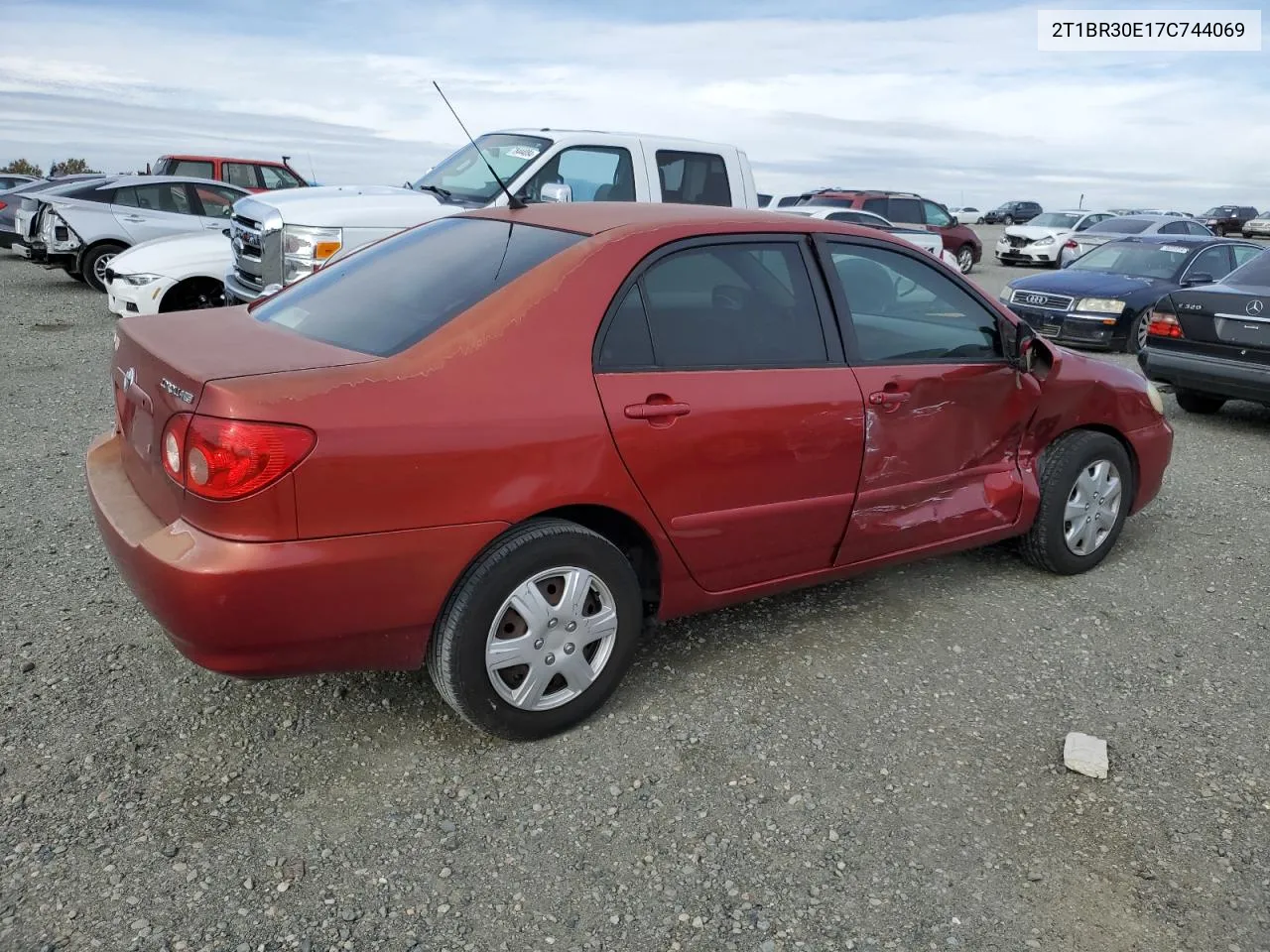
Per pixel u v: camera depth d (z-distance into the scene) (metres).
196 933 2.25
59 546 4.35
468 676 2.81
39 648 3.45
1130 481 4.64
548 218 3.40
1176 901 2.49
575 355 2.91
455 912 2.36
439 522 2.66
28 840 2.50
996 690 3.49
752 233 3.41
